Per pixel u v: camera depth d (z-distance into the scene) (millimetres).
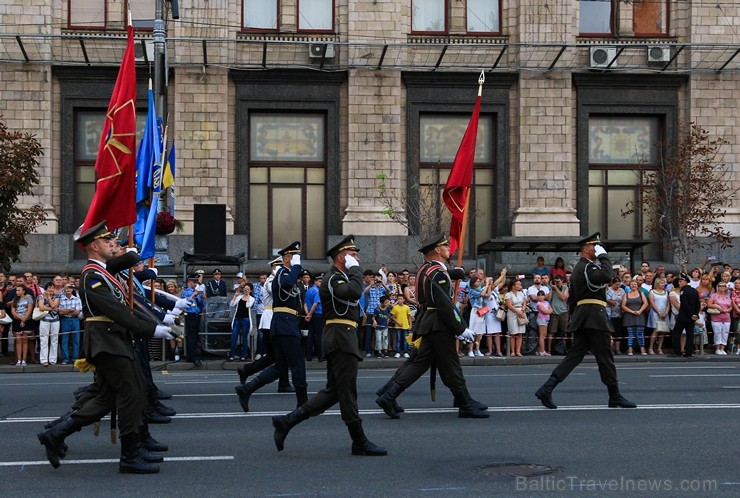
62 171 32594
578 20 33938
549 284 27422
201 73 32562
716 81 33812
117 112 12742
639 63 33906
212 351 26141
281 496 8922
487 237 33938
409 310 26594
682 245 31766
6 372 24172
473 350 26328
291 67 33031
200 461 10664
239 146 33031
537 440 11797
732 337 27516
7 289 25719
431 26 33781
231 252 32500
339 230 33375
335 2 33500
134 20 32812
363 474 9891
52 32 32375
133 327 9914
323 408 11016
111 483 9562
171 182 26688
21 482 9656
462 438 11977
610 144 34375
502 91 33750
